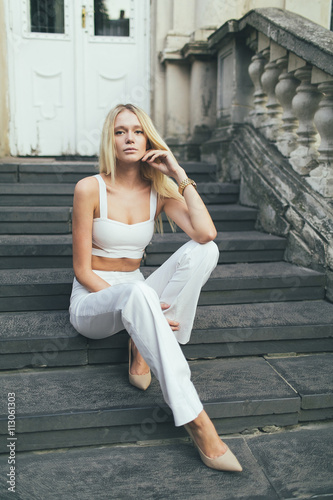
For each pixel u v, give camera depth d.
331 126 2.81
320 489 1.60
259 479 1.65
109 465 1.73
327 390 2.00
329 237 2.73
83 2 4.75
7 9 4.62
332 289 2.68
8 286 2.42
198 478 1.65
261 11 3.51
